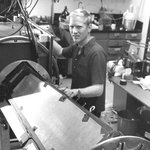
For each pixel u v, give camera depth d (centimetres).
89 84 195
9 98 149
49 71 163
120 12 537
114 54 492
